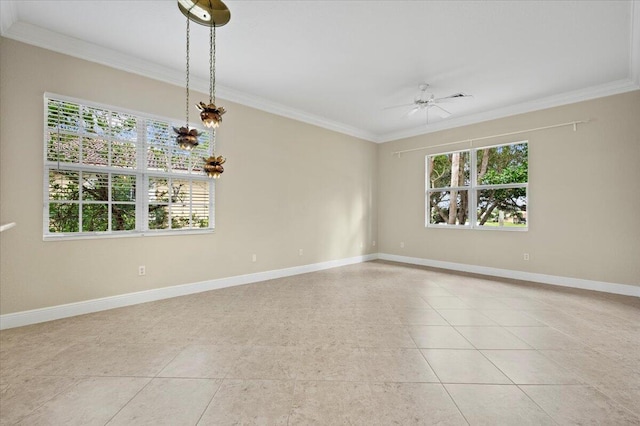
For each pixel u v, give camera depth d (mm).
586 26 2818
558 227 4527
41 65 2971
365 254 6578
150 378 2004
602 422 1595
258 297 3855
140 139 3590
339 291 4148
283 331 2787
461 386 1923
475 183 5445
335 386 1922
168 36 3045
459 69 3674
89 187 3281
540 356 2316
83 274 3211
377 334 2723
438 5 2545
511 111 4918
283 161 5035
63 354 2326
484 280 4805
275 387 1909
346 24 2816
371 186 6715
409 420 1609
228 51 3309
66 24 2844
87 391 1856
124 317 3119
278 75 3871
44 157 2998
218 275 4250
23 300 2893
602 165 4160
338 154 5988
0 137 2787
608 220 4117
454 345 2504
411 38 3037
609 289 4105
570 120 4402
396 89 4285
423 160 6145
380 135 6750
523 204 4914
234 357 2293
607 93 4094
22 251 2891
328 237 5793
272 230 4883
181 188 3938
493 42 3098
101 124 3324
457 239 5656
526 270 4836
